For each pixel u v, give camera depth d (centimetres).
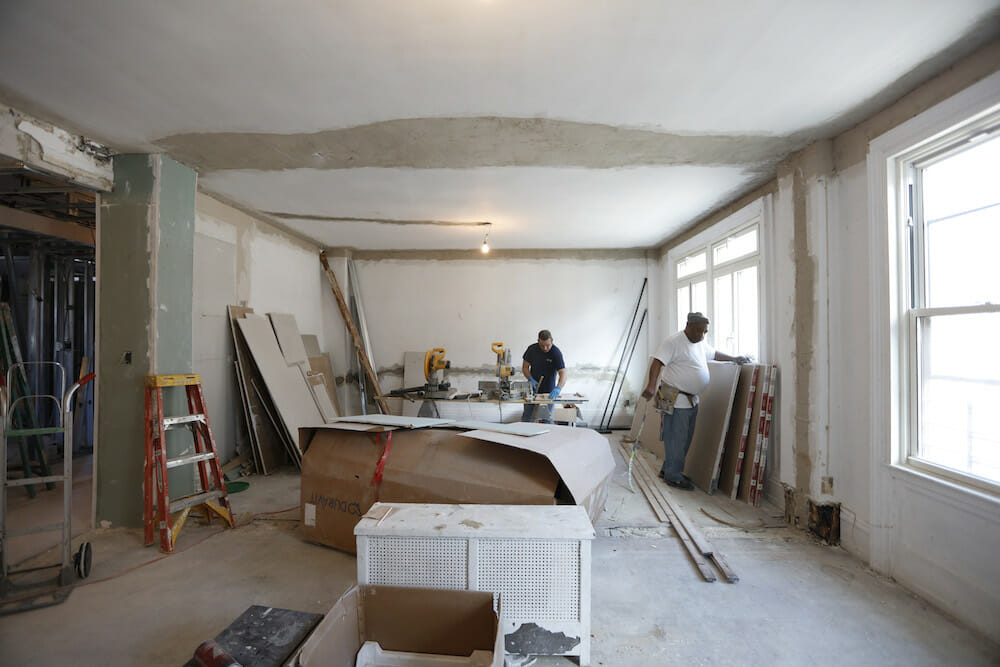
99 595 222
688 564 255
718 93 228
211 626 199
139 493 297
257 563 254
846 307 273
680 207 431
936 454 222
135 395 296
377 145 290
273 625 153
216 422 398
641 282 628
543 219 475
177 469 313
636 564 255
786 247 312
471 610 161
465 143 287
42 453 380
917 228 232
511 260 636
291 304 536
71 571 230
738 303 413
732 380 367
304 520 279
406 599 165
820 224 281
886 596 222
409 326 645
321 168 328
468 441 254
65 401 231
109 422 298
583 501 228
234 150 295
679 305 566
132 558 258
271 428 448
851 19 173
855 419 265
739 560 258
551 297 634
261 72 209
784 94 229
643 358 629
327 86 221
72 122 257
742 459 354
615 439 571
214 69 207
